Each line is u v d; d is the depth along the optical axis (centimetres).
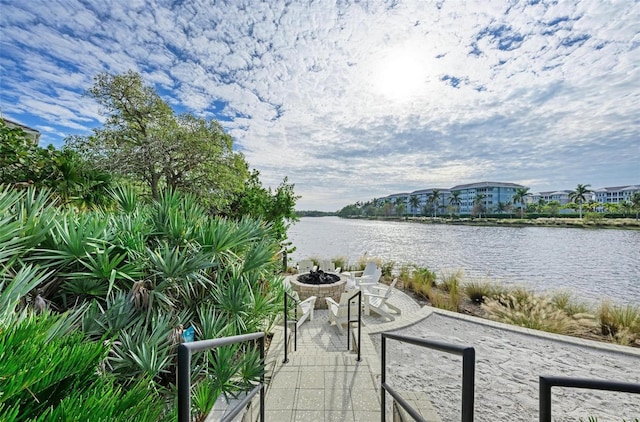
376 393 257
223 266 335
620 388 83
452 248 2012
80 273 230
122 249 267
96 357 115
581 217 5031
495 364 363
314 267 782
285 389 262
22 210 232
